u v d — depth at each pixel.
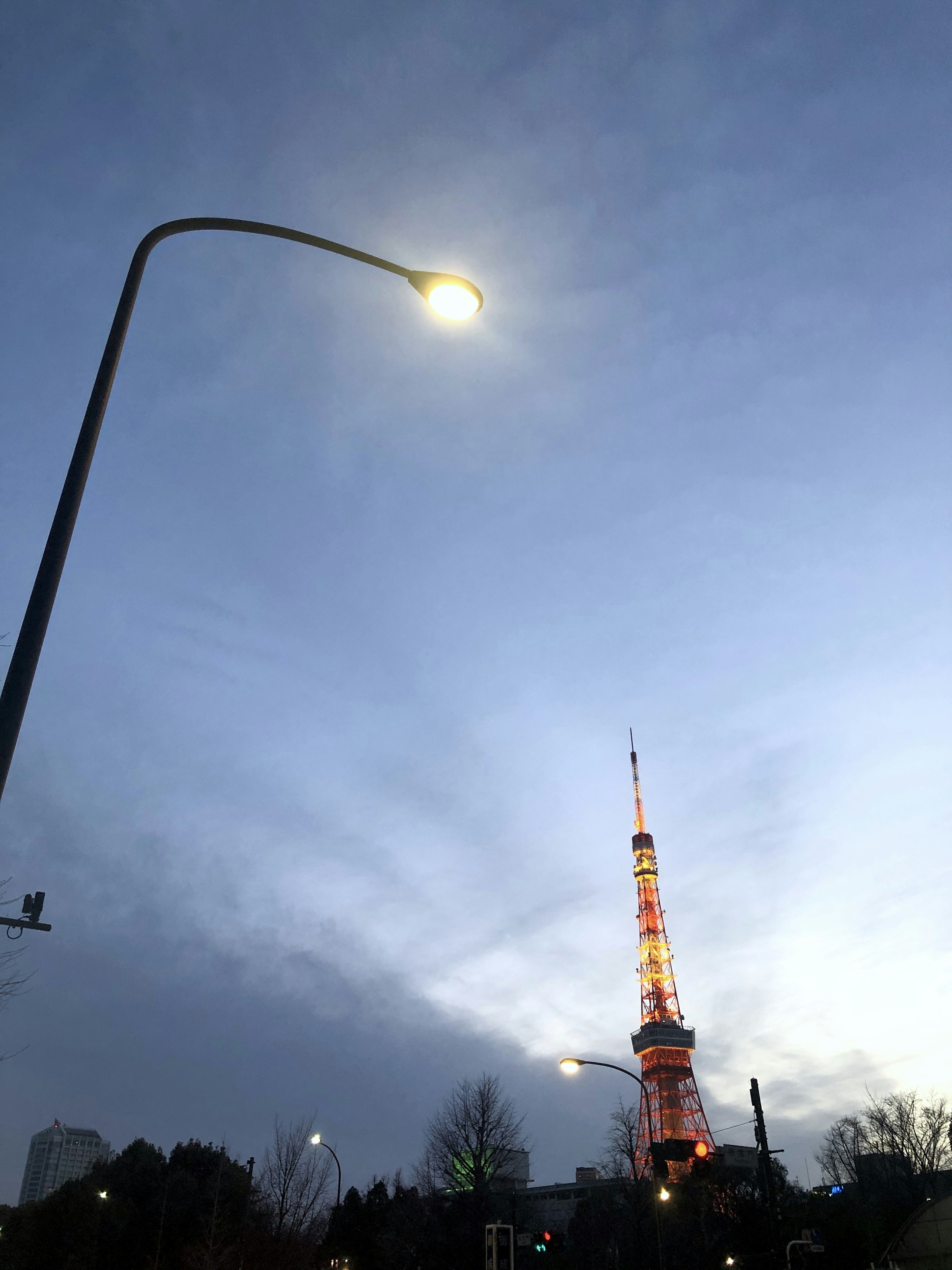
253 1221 85.38
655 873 180.25
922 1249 53.75
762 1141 41.94
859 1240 71.69
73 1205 84.75
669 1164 57.00
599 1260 83.75
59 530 9.50
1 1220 94.94
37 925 18.50
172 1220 85.00
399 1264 90.81
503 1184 89.00
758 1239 74.19
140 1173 90.69
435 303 12.75
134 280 11.26
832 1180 106.88
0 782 8.28
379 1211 99.12
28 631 8.93
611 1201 87.12
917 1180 90.06
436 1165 90.81
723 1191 80.56
